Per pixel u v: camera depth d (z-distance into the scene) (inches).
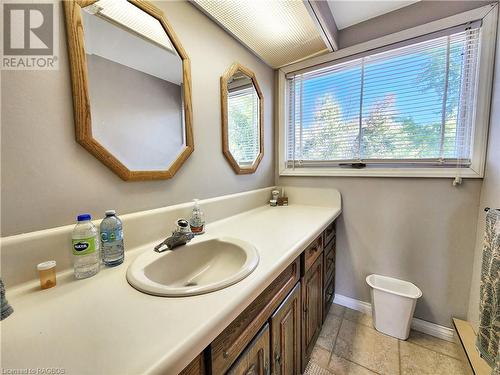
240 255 33.5
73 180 28.2
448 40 50.8
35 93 24.8
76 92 27.5
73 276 26.1
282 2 43.3
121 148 33.0
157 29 37.6
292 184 74.7
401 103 57.3
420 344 53.3
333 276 66.6
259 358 26.8
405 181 57.2
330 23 54.9
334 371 46.8
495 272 31.7
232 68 53.7
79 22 27.5
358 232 64.6
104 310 19.5
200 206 45.5
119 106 32.6
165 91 39.2
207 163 48.6
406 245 58.2
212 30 48.6
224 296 21.1
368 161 62.4
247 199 60.4
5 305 19.0
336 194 66.4
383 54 58.3
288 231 43.0
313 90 69.7
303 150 73.3
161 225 37.6
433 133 54.1
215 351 19.8
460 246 51.8
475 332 48.5
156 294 21.7
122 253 29.8
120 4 32.5
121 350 14.9
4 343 16.0
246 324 24.2
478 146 47.9
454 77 50.9
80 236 26.3
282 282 32.8
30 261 24.1
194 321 17.7
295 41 57.2
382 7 55.0
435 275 55.2
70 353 14.8
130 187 34.5
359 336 56.2
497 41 44.7
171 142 40.6
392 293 54.3
